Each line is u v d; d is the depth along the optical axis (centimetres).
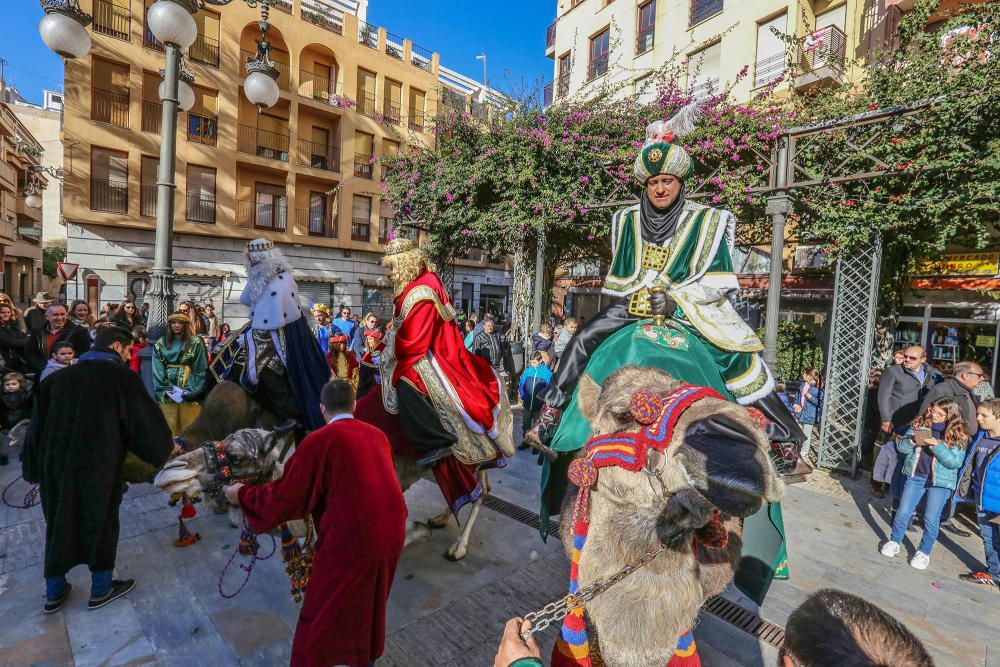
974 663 305
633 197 902
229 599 337
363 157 2430
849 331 691
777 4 1432
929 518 418
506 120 1059
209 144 1992
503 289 3219
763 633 325
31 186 2331
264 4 668
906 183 679
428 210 1144
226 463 280
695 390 169
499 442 378
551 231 1084
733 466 139
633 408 163
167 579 358
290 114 2181
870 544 466
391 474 253
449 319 371
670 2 1688
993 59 623
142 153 1848
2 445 579
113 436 323
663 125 288
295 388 412
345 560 231
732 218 265
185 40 568
